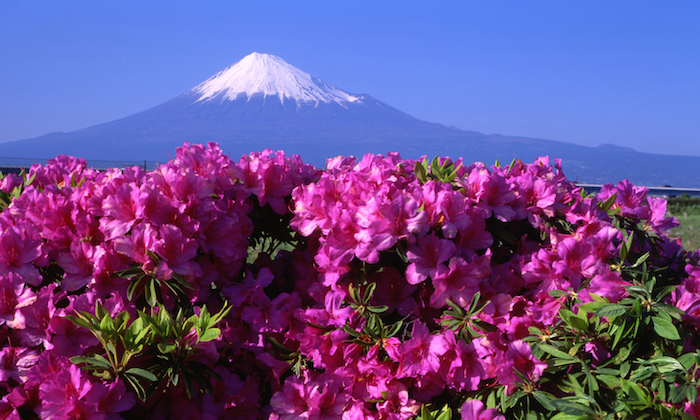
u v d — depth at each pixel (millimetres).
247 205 2939
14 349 2262
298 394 2516
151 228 2406
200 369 2117
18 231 2422
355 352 2482
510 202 2764
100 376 2043
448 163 3346
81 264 2395
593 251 2422
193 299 2613
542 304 2541
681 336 2088
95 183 2844
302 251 3129
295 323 2764
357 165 3586
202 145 3232
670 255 3004
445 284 2371
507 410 2320
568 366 2225
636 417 1914
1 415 2119
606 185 3080
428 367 2332
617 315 2004
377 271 2580
